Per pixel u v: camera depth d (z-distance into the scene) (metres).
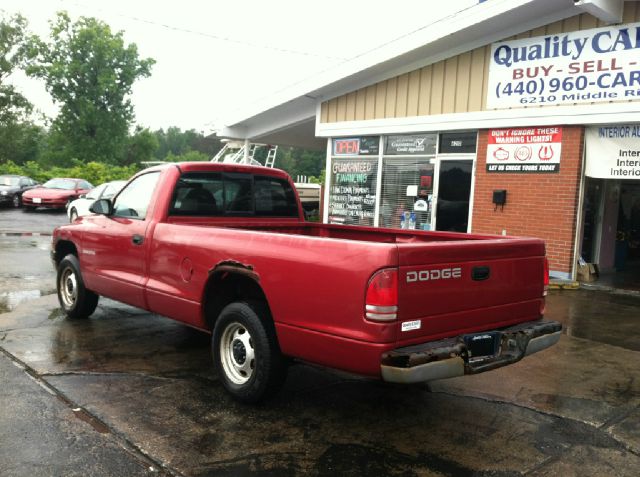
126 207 6.02
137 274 5.58
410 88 11.52
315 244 3.81
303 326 3.83
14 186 25.47
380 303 3.43
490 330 4.08
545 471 3.47
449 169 11.14
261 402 4.32
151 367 5.18
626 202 12.05
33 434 3.73
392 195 12.10
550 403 4.59
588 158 9.41
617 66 8.86
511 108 10.05
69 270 6.87
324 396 4.64
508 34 9.98
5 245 13.51
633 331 6.93
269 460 3.51
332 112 13.09
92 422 3.95
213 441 3.74
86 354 5.51
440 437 3.91
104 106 54.47
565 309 8.08
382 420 4.18
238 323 4.39
